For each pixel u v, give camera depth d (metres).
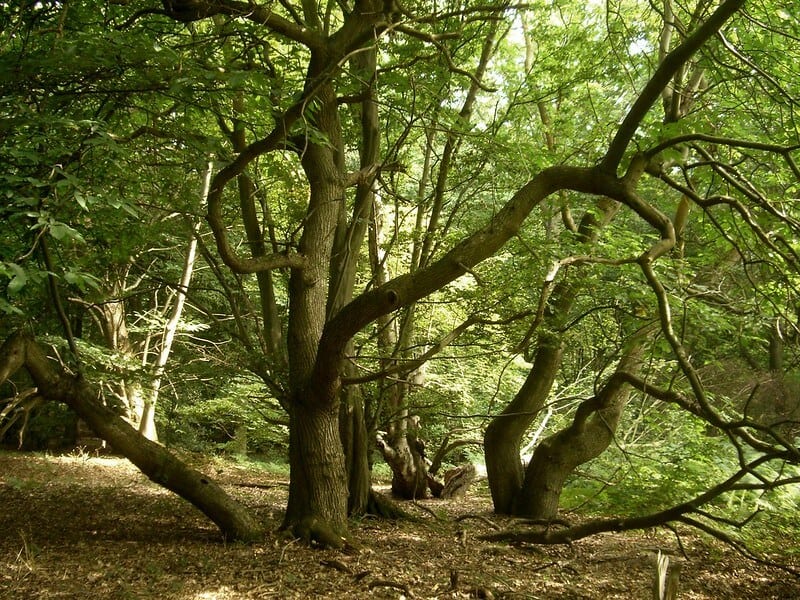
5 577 5.82
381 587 6.16
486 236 6.17
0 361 6.45
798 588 7.12
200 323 16.66
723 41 5.96
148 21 7.14
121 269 15.56
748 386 12.46
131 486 12.25
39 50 5.86
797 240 7.77
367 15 7.38
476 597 6.10
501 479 11.45
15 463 13.66
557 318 9.30
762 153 8.30
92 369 9.77
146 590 5.70
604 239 10.26
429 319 13.63
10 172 5.02
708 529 7.05
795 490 9.93
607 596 6.43
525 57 13.32
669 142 5.76
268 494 12.33
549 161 9.77
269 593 5.80
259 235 9.79
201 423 20.38
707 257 9.71
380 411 11.16
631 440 13.68
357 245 9.61
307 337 8.04
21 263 4.79
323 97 8.10
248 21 7.09
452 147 10.42
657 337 7.89
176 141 7.27
